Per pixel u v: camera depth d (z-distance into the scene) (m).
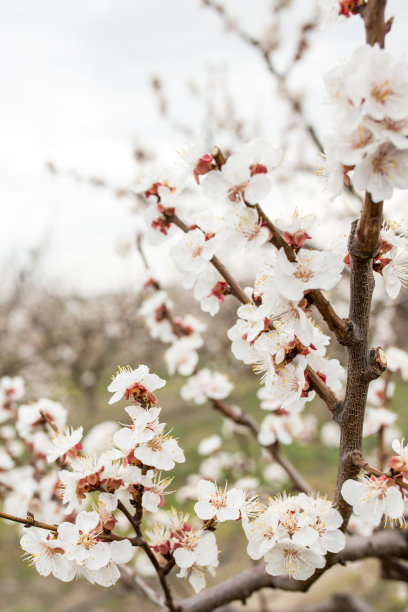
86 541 0.53
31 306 5.87
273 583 0.62
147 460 0.53
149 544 0.58
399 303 1.13
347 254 0.54
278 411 0.79
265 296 0.52
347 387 0.53
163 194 0.60
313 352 0.56
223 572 1.65
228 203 0.51
